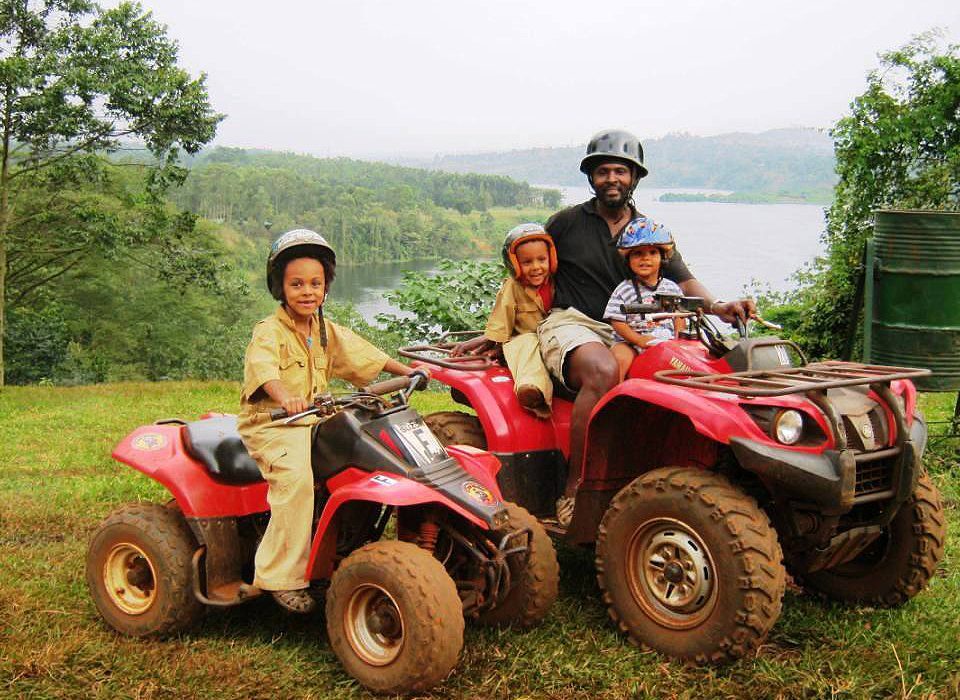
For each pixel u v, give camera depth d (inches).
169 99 911.0
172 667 152.0
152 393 540.7
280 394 151.9
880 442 156.3
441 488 146.9
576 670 148.5
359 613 146.4
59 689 142.8
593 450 173.6
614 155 199.2
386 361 170.9
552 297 208.2
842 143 596.4
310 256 160.2
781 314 602.5
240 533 174.1
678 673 147.5
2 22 851.4
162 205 973.2
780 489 152.9
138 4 906.1
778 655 153.0
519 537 160.4
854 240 573.3
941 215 294.2
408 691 138.9
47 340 1352.1
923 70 572.7
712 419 150.5
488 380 199.6
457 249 7377.0
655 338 182.9
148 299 1753.2
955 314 299.3
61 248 1106.1
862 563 179.8
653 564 157.4
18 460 322.7
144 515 166.7
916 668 147.7
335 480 156.1
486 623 166.6
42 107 868.0
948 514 236.1
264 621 173.6
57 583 189.8
